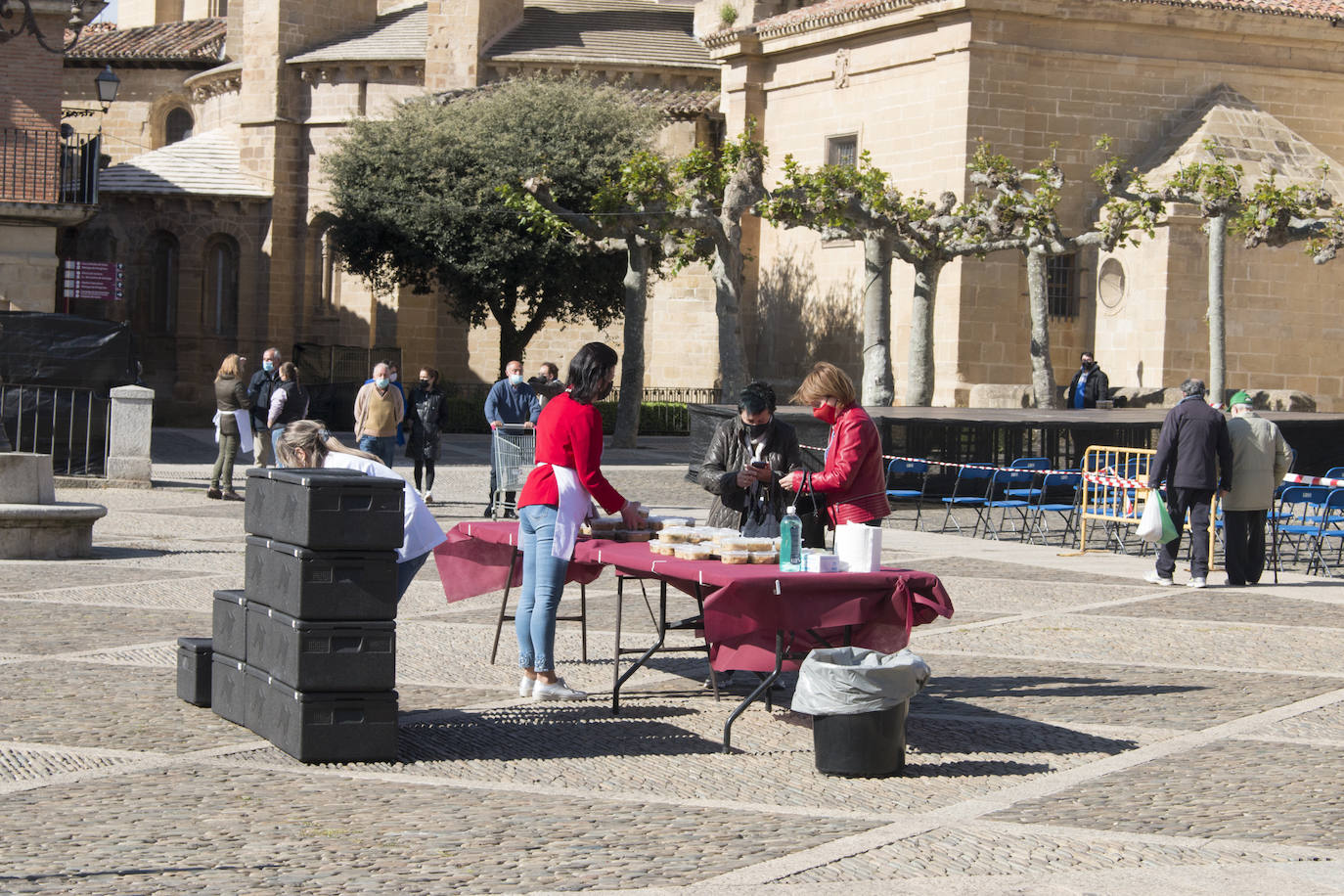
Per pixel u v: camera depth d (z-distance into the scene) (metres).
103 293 42.28
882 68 39.12
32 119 31.83
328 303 50.97
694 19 51.34
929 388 31.27
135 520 18.84
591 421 9.03
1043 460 20.62
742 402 9.61
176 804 6.66
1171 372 35.94
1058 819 6.73
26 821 6.32
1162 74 37.88
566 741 8.15
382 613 7.58
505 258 39.84
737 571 7.98
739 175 30.41
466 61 48.53
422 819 6.54
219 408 21.95
